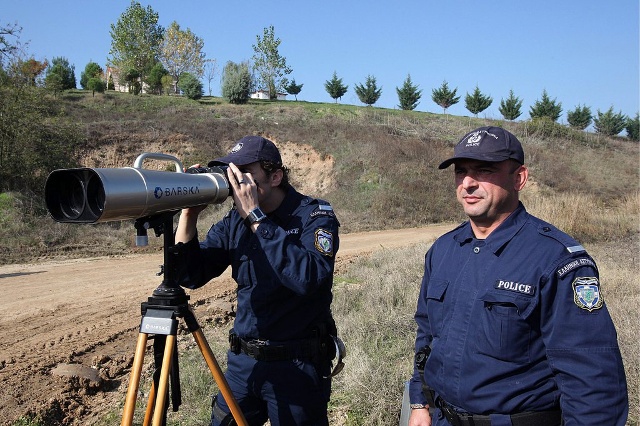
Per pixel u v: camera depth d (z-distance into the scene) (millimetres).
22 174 18688
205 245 2734
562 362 1848
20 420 3994
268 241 2291
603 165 33781
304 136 30656
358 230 21141
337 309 6734
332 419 3922
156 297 2213
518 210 2086
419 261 10203
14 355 5457
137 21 49406
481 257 2055
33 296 8406
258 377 2545
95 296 8383
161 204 1997
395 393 4035
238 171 2324
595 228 14391
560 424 1947
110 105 33312
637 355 4316
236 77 39844
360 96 49875
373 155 28203
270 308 2510
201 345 2297
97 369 5098
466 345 1995
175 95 43969
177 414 4031
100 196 1851
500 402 1915
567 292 1856
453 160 2076
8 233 14695
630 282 7602
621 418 1799
